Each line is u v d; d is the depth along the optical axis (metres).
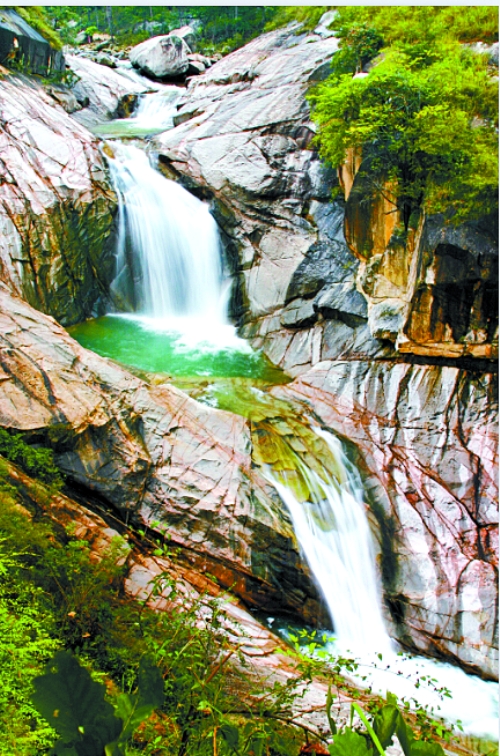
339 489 10.08
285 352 13.11
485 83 11.09
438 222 10.98
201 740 2.13
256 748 1.85
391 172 11.28
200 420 9.72
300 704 6.07
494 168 10.57
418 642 9.30
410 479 10.61
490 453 10.77
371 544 9.91
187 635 4.68
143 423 9.08
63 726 0.94
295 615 8.91
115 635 5.18
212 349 13.09
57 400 8.35
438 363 11.60
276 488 9.34
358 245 12.35
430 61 12.02
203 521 8.66
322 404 11.48
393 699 1.10
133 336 12.95
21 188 11.96
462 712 7.93
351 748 0.98
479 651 9.08
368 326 12.55
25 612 4.27
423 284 11.16
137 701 1.05
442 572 9.73
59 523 7.22
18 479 7.23
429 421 11.22
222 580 8.53
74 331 12.49
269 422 10.48
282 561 8.87
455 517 10.27
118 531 8.14
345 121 11.73
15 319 9.09
